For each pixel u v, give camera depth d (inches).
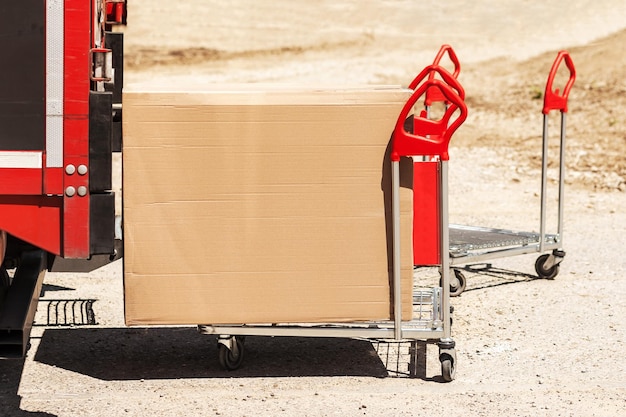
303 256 276.8
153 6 1178.0
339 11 1199.6
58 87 235.9
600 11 1168.2
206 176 272.4
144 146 270.7
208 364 304.3
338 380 290.8
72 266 308.0
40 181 237.8
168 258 273.4
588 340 331.0
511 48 1044.5
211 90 281.9
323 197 275.6
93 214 240.7
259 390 281.1
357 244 277.9
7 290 263.4
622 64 913.5
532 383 289.9
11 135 235.9
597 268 430.0
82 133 237.9
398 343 328.5
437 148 277.1
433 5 1214.3
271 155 273.4
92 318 351.9
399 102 274.8
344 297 278.8
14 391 277.3
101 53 239.5
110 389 280.5
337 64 1004.6
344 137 274.5
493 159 673.6
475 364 306.5
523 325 347.6
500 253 391.5
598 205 560.1
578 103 808.3
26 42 234.2
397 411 265.9
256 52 1050.7
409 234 278.2
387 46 1079.0
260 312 277.1
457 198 576.1
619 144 694.5
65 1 234.1
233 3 1204.5
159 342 326.3
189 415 261.3
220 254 274.8
